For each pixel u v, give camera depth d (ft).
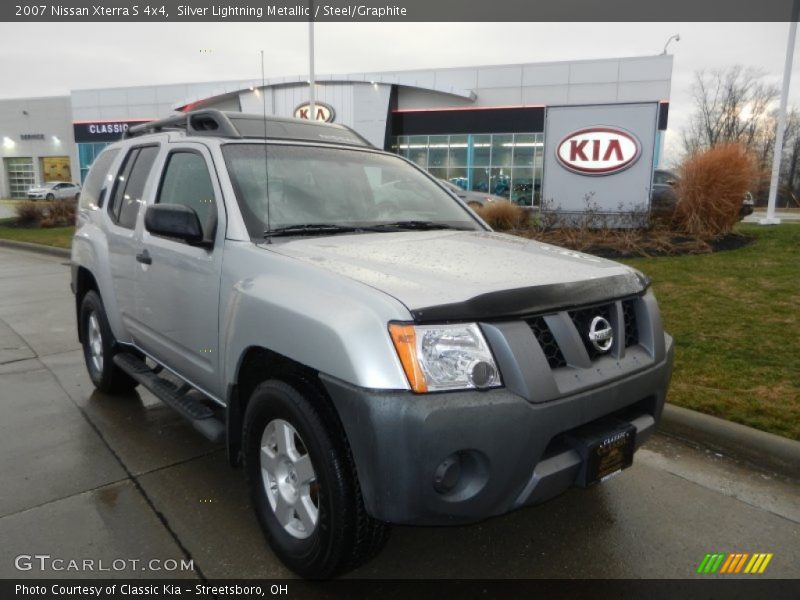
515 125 100.27
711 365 15.79
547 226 38.01
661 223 36.86
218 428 9.84
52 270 38.91
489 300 6.93
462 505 6.81
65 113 158.92
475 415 6.59
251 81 105.60
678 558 8.91
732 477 11.34
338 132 13.12
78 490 10.67
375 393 6.53
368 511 6.85
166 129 13.94
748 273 26.37
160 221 9.37
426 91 103.65
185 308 10.37
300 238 9.49
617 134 38.11
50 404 14.93
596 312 8.11
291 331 7.49
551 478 7.22
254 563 8.65
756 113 156.04
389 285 7.20
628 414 8.64
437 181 13.38
